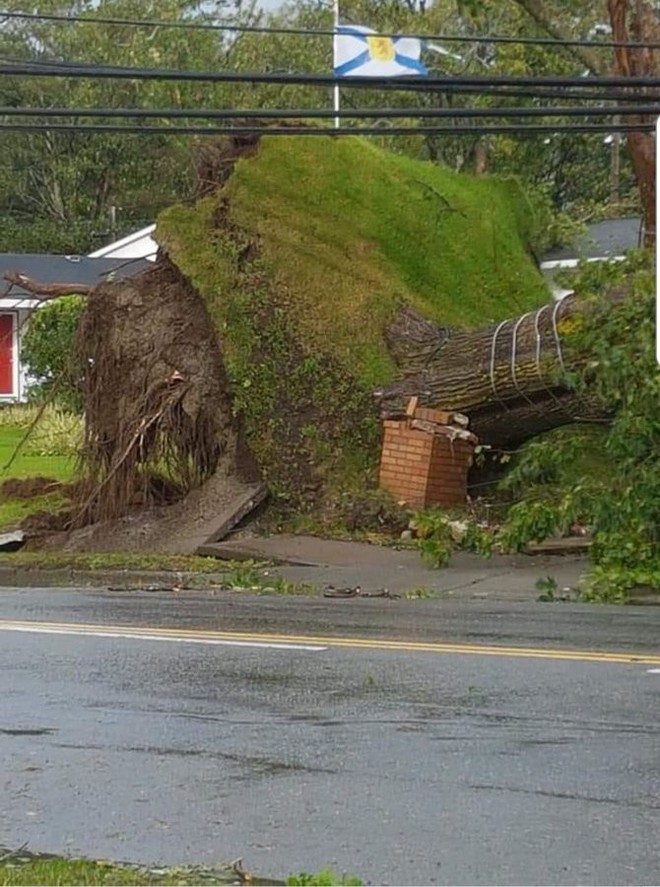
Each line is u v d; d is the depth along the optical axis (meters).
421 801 7.01
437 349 19.06
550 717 8.66
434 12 37.00
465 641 11.47
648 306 15.07
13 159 63.28
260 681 9.94
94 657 10.98
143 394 19.69
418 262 21.00
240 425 19.42
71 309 35.00
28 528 19.88
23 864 6.11
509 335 18.12
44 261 48.47
